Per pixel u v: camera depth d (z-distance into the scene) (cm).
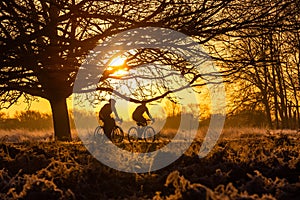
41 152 1549
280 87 5800
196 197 850
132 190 1043
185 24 1697
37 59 1661
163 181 1108
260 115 6159
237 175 1166
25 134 3509
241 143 1805
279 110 5941
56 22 1580
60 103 3322
